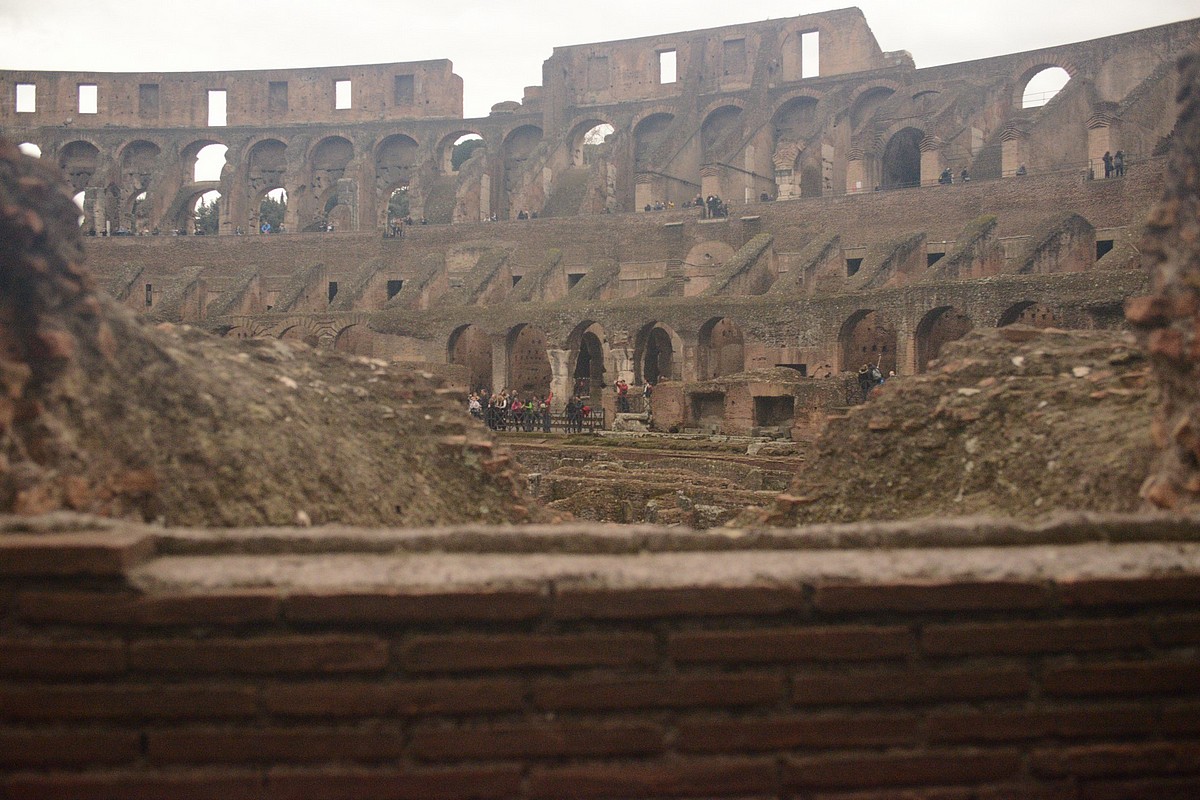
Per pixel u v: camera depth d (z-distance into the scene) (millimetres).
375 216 84438
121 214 84125
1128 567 6191
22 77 83625
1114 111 56125
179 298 63344
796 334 47656
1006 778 5902
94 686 5668
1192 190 9078
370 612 5824
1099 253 52312
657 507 22781
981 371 15336
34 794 5523
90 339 9539
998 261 49719
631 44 83000
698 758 5836
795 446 34562
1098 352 14938
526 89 86938
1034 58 67000
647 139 82438
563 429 48562
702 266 64812
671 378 57219
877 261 49531
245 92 84938
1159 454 9789
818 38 77250
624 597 5945
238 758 5660
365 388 15125
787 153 69875
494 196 82375
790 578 6070
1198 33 60938
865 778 5840
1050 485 12281
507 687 5820
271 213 102625
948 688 5965
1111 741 5969
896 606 6023
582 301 54438
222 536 6418
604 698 5848
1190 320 8883
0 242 8500
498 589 5914
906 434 14977
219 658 5727
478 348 63156
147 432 9789
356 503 11875
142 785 5566
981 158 63938
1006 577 6102
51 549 5762
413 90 85188
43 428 8484
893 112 69562
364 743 5695
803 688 5926
